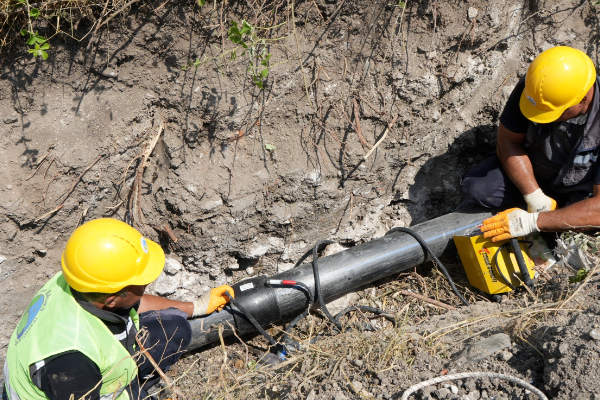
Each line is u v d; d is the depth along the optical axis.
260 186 3.26
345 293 3.43
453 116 3.59
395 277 3.56
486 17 3.35
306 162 3.30
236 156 3.20
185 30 2.88
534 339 2.51
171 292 3.36
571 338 2.28
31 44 2.55
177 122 3.08
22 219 2.86
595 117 2.75
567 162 2.93
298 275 3.12
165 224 3.21
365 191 3.53
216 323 2.93
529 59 3.61
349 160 3.37
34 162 2.81
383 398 2.35
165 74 2.96
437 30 3.29
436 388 2.32
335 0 3.07
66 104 2.83
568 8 3.55
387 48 3.24
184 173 3.11
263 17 2.99
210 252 3.33
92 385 1.97
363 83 3.27
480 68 3.51
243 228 3.32
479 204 3.35
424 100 3.38
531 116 2.82
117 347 2.14
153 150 3.08
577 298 2.77
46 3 2.53
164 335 2.59
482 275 3.11
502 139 3.19
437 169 3.70
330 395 2.45
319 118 3.27
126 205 3.12
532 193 3.08
